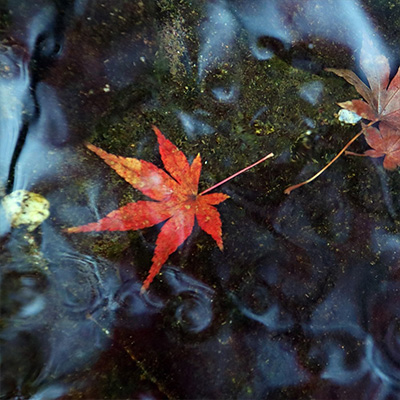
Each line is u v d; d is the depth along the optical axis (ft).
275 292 1.67
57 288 1.63
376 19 1.78
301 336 1.67
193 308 1.65
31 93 1.66
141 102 1.69
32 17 1.66
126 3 1.70
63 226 1.65
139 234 1.66
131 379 1.62
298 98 1.74
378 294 1.69
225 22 1.74
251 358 1.65
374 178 1.73
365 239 1.71
